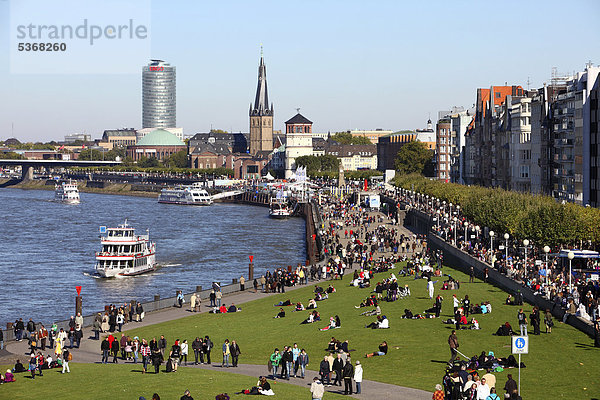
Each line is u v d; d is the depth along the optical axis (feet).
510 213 562.66
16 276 628.28
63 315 488.85
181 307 447.42
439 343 303.89
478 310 353.92
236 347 298.35
